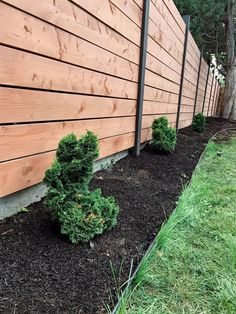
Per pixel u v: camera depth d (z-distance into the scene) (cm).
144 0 337
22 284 124
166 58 481
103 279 137
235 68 1155
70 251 151
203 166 415
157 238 180
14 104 158
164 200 250
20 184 172
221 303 143
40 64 173
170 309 138
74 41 205
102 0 238
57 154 160
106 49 257
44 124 185
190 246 193
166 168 355
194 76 834
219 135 786
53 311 114
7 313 109
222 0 1022
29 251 145
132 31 315
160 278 158
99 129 265
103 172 294
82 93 226
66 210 156
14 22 150
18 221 171
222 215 244
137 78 353
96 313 117
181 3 975
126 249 165
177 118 645
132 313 130
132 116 354
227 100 1198
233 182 342
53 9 178
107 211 170
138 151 384
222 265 173
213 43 1199
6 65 149
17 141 164
